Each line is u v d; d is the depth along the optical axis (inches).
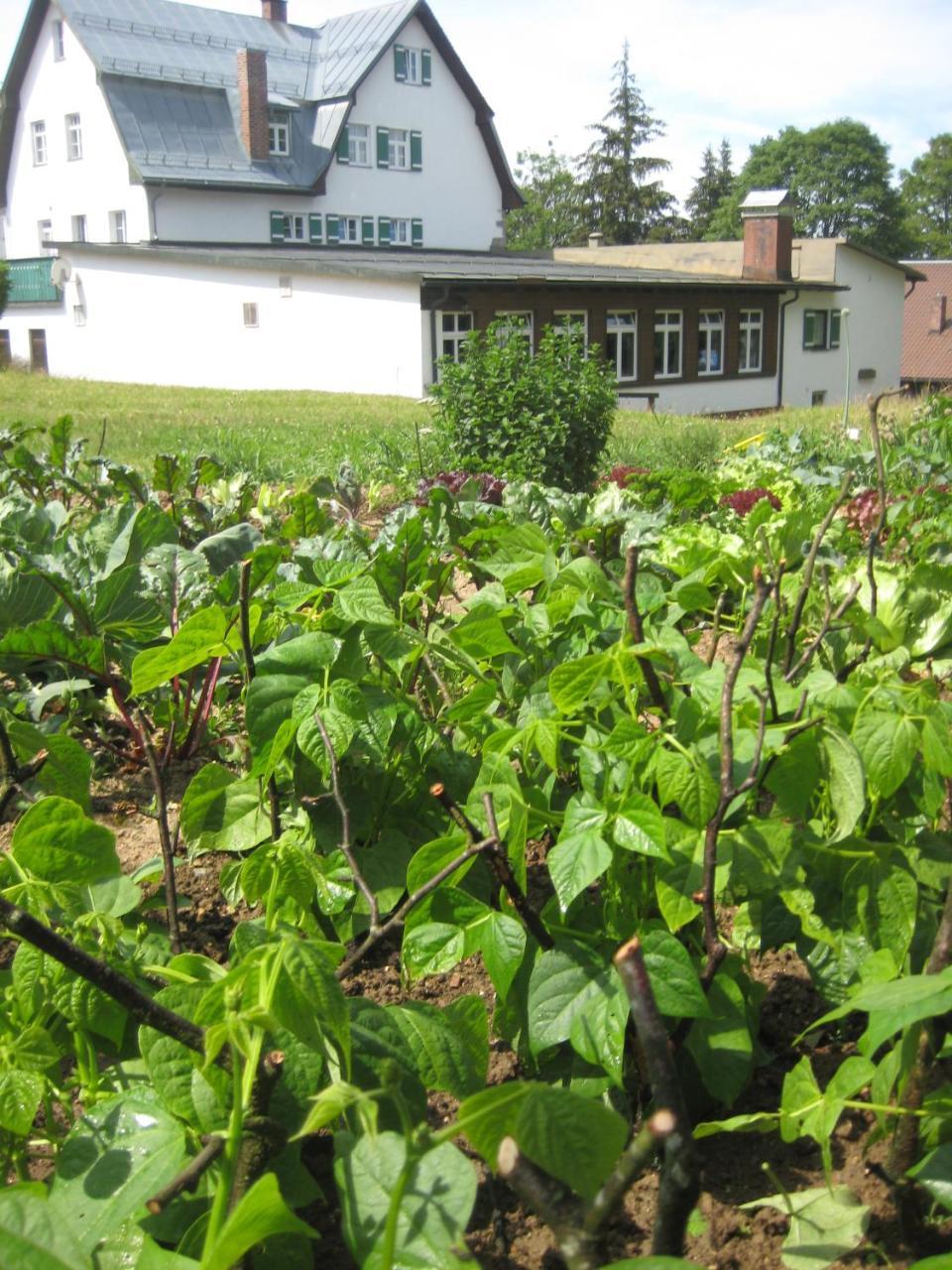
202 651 90.6
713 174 4065.0
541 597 115.5
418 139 1808.6
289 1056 63.2
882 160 3415.4
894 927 73.3
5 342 1664.6
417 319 1146.0
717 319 1454.2
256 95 1624.0
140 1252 57.4
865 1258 65.1
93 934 71.9
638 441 669.3
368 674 90.5
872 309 1712.6
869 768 73.0
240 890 88.7
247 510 251.6
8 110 1754.4
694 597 101.3
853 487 270.1
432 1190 51.4
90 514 237.3
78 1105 74.1
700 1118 76.7
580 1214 43.9
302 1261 62.0
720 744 71.8
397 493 394.6
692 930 78.4
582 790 81.0
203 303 1344.7
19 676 137.1
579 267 1626.5
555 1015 68.9
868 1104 62.9
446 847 72.8
